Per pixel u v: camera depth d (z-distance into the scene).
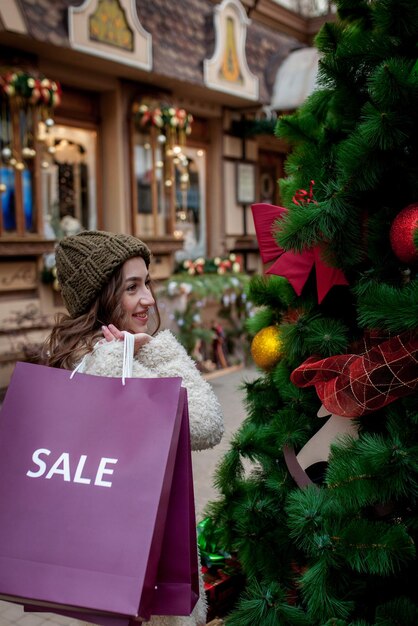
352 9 1.81
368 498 1.42
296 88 8.24
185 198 8.22
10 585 1.15
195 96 7.89
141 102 6.89
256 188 9.45
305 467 1.73
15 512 1.20
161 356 1.44
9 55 5.60
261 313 2.11
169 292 6.32
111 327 1.43
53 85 5.63
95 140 6.91
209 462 4.20
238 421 5.13
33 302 6.15
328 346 1.61
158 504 1.16
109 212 7.02
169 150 7.30
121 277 1.51
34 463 1.23
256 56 8.31
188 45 7.12
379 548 1.40
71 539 1.16
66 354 1.46
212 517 2.07
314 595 1.48
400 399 1.59
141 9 6.44
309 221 1.46
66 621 2.58
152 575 1.15
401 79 1.37
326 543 1.43
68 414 1.25
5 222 5.75
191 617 1.45
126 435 1.21
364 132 1.42
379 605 1.49
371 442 1.46
